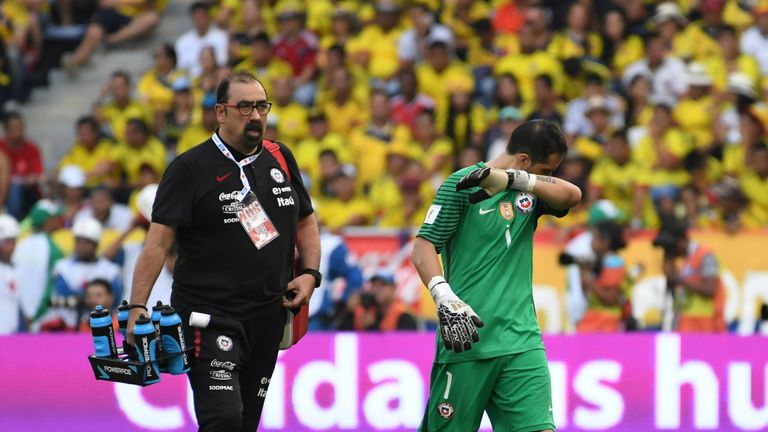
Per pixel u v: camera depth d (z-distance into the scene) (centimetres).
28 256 3781
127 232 3878
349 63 5028
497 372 2064
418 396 3069
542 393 2055
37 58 5759
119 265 3856
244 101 2025
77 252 3706
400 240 3862
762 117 4681
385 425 3062
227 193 2039
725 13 5159
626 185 4219
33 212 3838
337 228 3925
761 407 3078
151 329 1980
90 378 3072
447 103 4653
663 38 4866
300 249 2186
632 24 5166
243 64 5100
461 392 2075
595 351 3092
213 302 2047
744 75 4703
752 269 3825
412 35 5075
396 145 4359
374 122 4684
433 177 4378
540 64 4816
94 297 3547
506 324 2064
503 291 2072
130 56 5741
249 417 2142
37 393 3067
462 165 4253
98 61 5734
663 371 3089
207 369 2042
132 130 4681
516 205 2091
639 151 4356
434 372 2120
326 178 4369
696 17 5216
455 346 1986
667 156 4269
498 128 4422
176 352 2002
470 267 2080
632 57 5022
